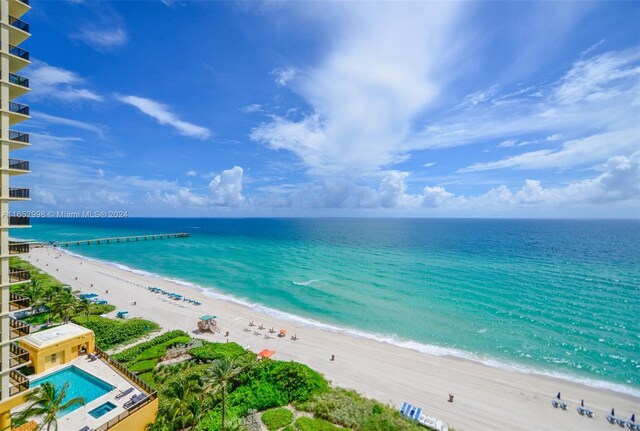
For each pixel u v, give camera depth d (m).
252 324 54.81
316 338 50.25
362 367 41.16
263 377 34.34
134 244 176.12
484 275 93.88
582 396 36.03
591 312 62.72
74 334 33.47
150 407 25.19
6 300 20.83
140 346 42.69
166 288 80.19
